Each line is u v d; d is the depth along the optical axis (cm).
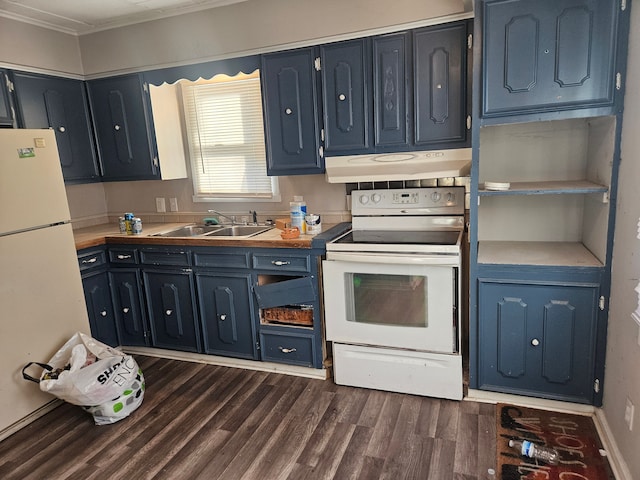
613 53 186
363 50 258
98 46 326
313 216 276
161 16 302
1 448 223
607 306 205
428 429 218
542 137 249
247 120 331
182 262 291
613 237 198
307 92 275
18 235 233
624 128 188
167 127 337
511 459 194
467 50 239
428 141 256
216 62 296
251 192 341
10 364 233
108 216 390
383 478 188
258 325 281
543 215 259
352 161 272
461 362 235
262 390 264
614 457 187
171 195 364
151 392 268
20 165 233
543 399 228
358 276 244
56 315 254
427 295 232
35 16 294
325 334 268
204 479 193
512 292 221
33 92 301
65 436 230
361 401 246
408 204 279
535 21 193
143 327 315
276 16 274
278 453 207
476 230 221
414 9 244
